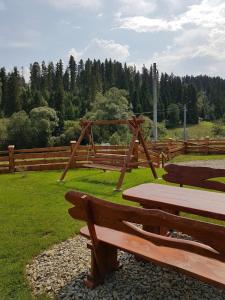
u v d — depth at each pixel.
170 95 84.62
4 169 11.23
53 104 64.94
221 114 84.06
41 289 3.25
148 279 3.35
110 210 2.76
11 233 4.84
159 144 18.41
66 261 3.86
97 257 3.20
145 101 71.25
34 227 5.09
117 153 12.88
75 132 48.06
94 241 3.14
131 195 3.89
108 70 96.25
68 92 79.25
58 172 11.05
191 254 2.93
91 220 2.99
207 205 3.48
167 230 4.39
